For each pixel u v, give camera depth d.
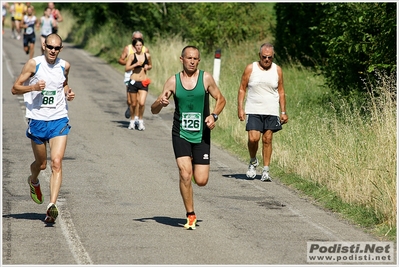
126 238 18.92
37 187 21.62
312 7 54.22
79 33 95.44
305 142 30.55
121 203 23.09
